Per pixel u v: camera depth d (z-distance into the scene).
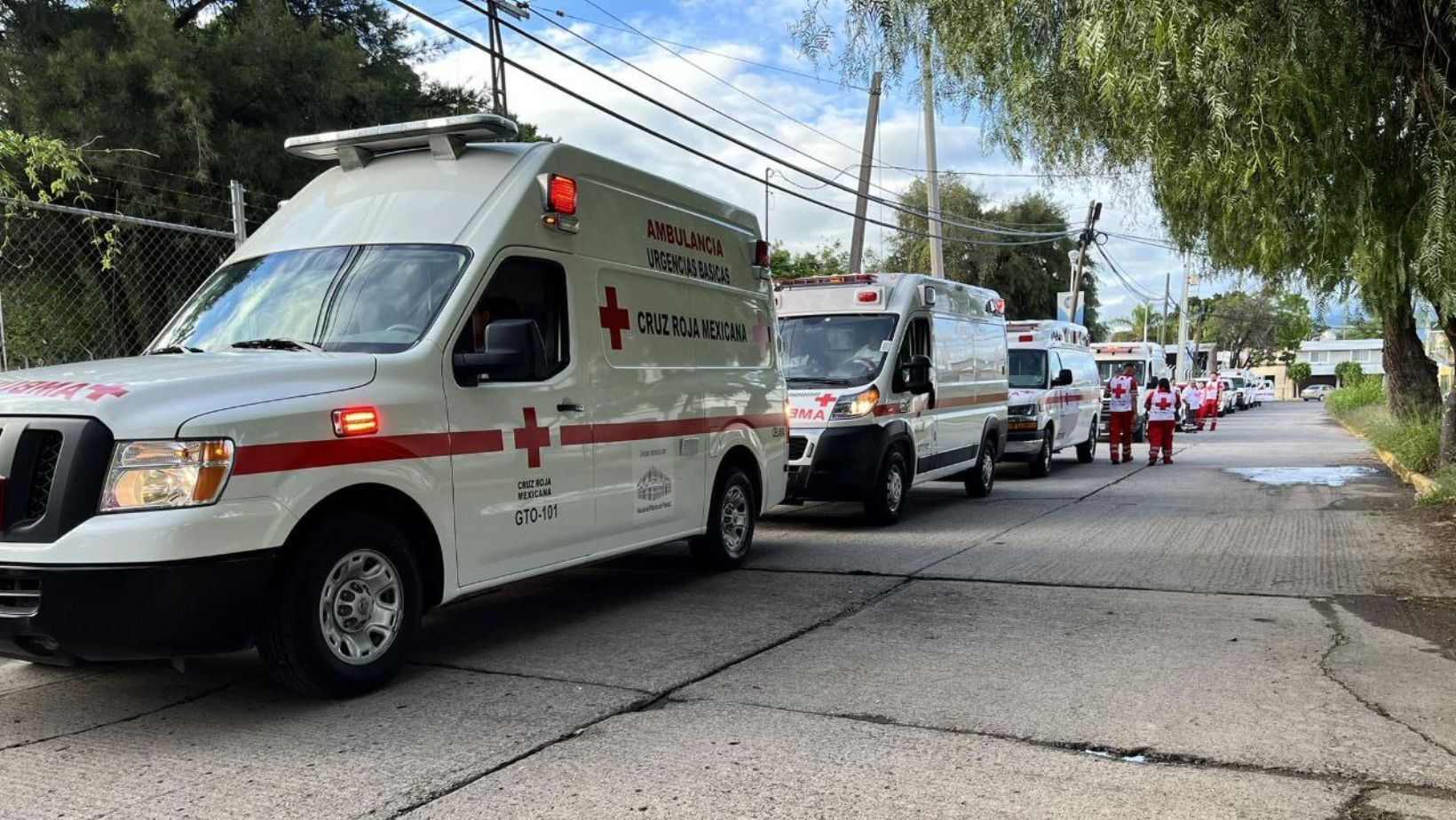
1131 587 7.27
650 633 6.16
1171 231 10.98
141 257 11.61
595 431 6.29
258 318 5.57
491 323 5.36
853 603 6.91
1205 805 3.57
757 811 3.57
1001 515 11.49
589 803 3.66
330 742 4.30
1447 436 12.52
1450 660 5.34
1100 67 6.82
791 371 10.78
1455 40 6.95
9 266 9.53
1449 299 7.15
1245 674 5.09
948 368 12.12
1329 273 9.23
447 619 6.62
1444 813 3.49
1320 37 6.66
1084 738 4.22
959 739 4.23
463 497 5.29
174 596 4.08
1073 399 17.72
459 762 4.06
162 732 4.46
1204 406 31.95
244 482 4.29
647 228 7.06
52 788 3.86
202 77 15.43
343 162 6.33
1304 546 9.00
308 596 4.57
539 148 6.15
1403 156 7.88
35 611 4.07
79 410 4.18
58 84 15.21
